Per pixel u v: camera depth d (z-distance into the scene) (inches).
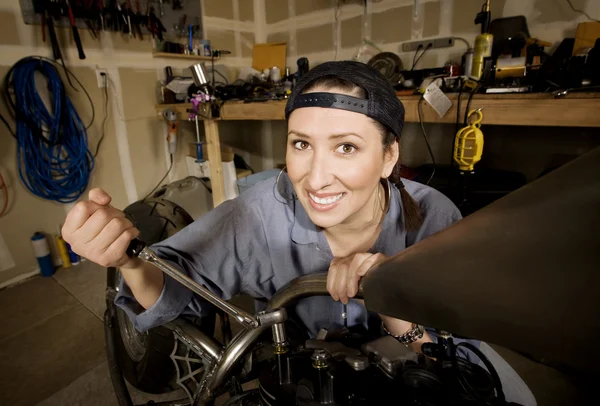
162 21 96.8
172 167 108.6
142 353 38.4
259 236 29.7
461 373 15.0
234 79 118.9
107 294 41.9
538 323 7.1
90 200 18.1
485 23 71.5
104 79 88.4
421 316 9.4
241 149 134.3
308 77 22.2
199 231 28.1
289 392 16.1
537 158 81.6
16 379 52.3
